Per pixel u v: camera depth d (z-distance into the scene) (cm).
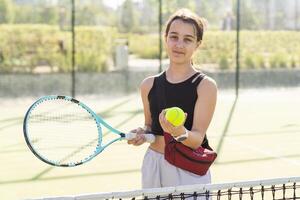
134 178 451
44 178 453
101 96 1073
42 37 1259
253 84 1252
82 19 1423
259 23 1465
